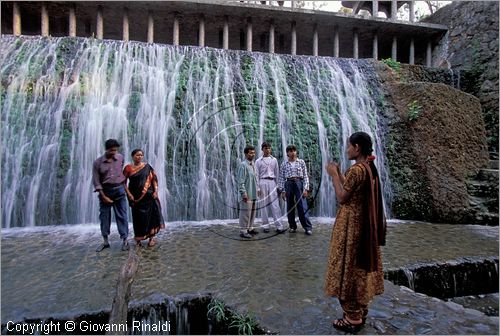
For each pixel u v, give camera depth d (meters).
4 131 7.48
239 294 3.52
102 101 8.27
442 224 7.54
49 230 6.57
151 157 8.15
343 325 2.77
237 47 13.65
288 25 11.96
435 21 12.62
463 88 10.80
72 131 7.79
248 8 10.70
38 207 7.22
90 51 8.75
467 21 11.23
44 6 10.20
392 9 12.85
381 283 2.86
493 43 10.28
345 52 14.37
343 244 2.70
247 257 4.80
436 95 8.59
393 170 8.78
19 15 10.14
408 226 7.25
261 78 9.55
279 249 5.22
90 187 7.56
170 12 10.95
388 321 2.95
